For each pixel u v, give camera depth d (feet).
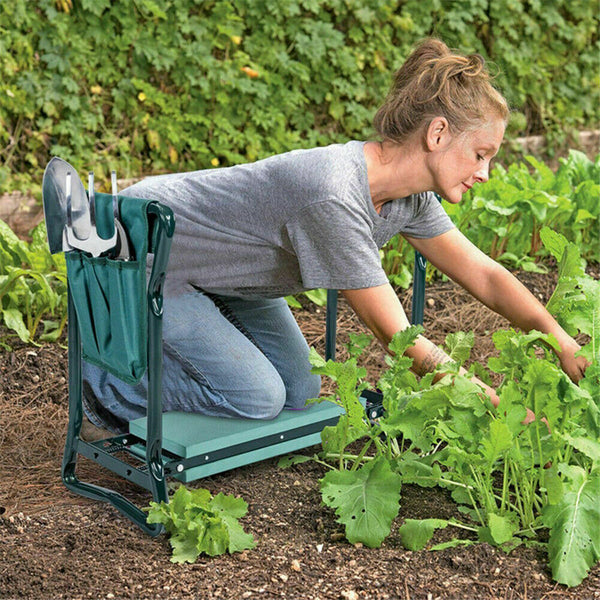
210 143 21.17
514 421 8.00
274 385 9.93
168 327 9.89
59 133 19.62
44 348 13.01
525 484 8.42
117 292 8.32
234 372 9.90
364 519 8.20
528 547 8.17
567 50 26.68
